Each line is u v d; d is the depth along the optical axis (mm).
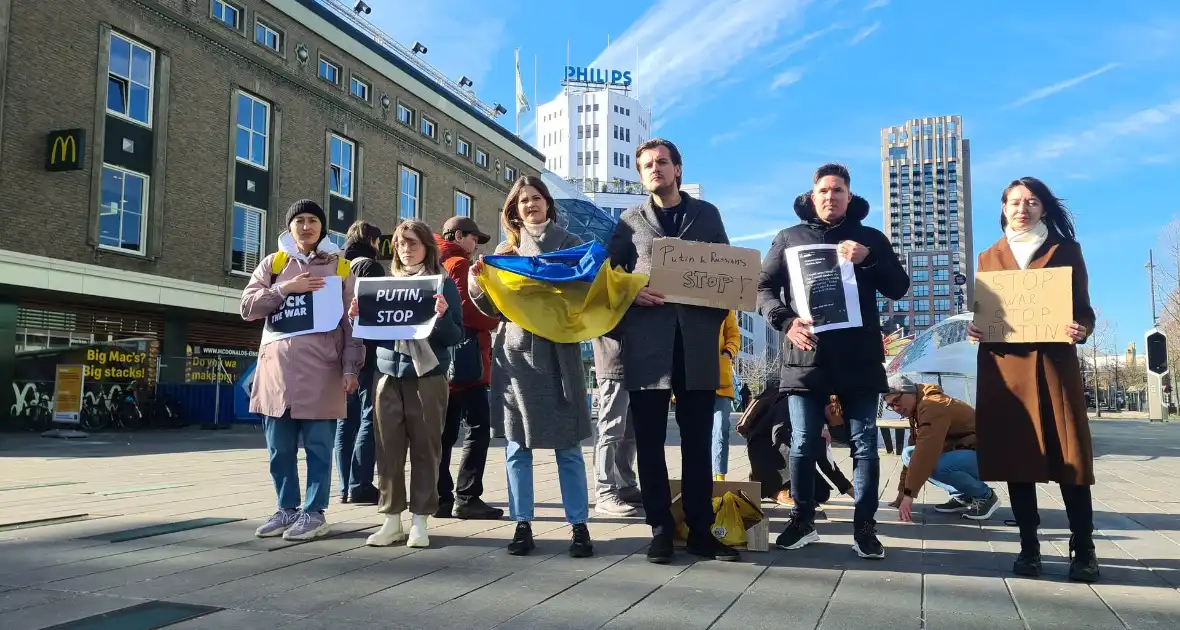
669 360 3977
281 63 24844
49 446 13453
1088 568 3539
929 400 5379
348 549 4148
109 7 19266
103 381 19844
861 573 3672
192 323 22766
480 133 36812
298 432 4566
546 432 4031
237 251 23234
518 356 4129
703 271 4016
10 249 17125
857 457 4121
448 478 5410
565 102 123188
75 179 18453
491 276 4148
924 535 4805
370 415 5836
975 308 3869
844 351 4074
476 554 4047
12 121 17203
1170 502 6539
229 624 2756
